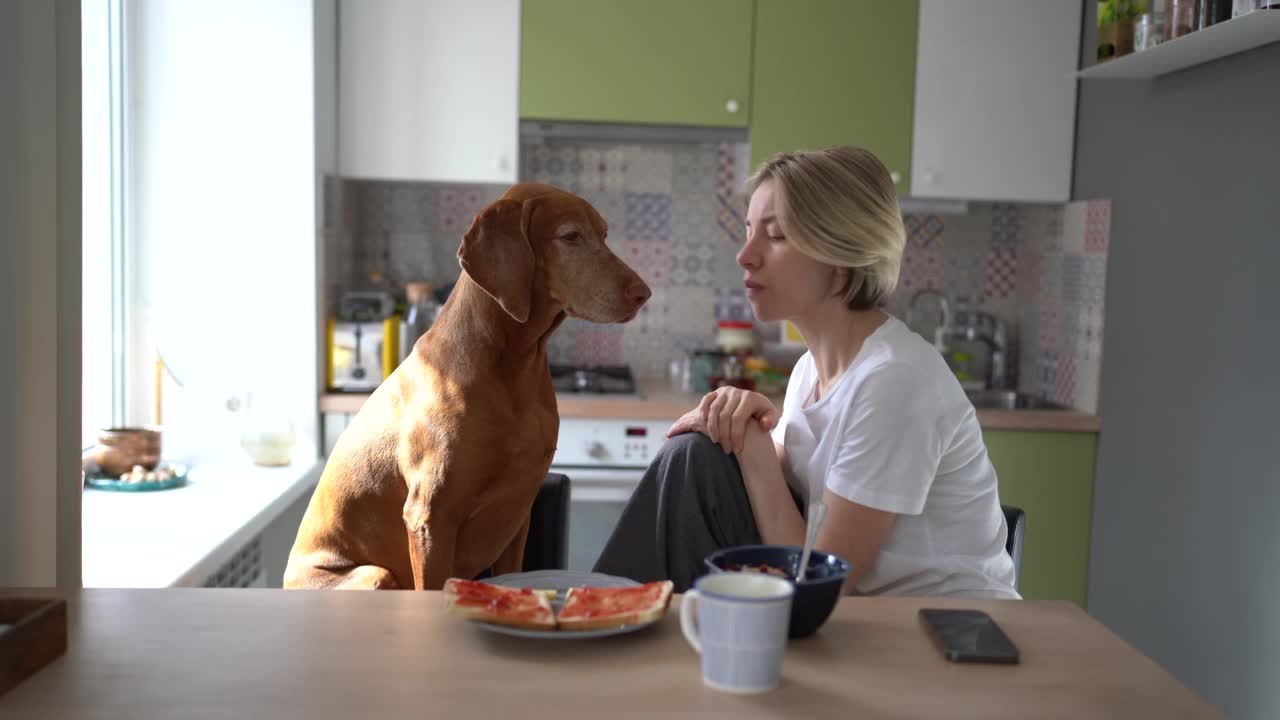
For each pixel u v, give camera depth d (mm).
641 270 4074
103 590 1158
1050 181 3656
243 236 3244
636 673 953
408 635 1037
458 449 1588
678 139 3688
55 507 1502
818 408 1556
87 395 3023
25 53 1396
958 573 1508
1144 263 3178
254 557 2857
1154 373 3111
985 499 1549
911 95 3604
